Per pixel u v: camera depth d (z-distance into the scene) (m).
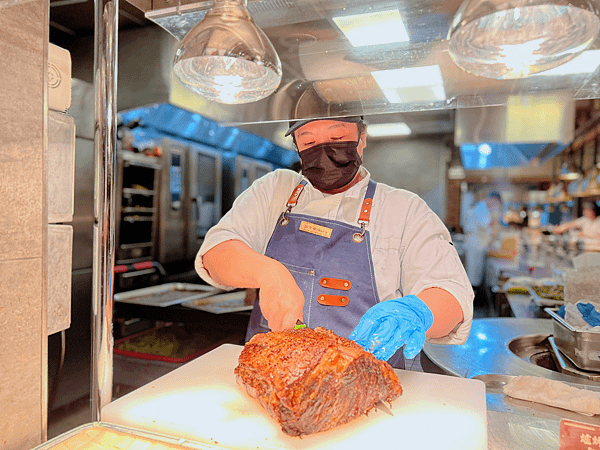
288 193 1.99
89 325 3.51
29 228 0.92
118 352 2.60
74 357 3.34
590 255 2.70
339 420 1.02
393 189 1.88
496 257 6.94
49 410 3.07
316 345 1.09
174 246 5.52
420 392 1.24
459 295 1.47
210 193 6.23
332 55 1.28
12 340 0.90
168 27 1.25
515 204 10.67
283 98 1.52
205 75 1.05
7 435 0.90
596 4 0.74
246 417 1.07
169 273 5.41
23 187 0.91
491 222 7.24
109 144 1.01
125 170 4.65
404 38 1.17
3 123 0.85
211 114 2.74
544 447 1.04
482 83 1.33
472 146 8.27
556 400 1.30
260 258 1.59
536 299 3.21
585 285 2.13
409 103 1.47
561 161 9.56
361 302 1.70
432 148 8.20
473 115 4.42
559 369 1.88
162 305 3.06
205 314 2.90
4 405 0.89
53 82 1.09
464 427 1.04
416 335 1.17
